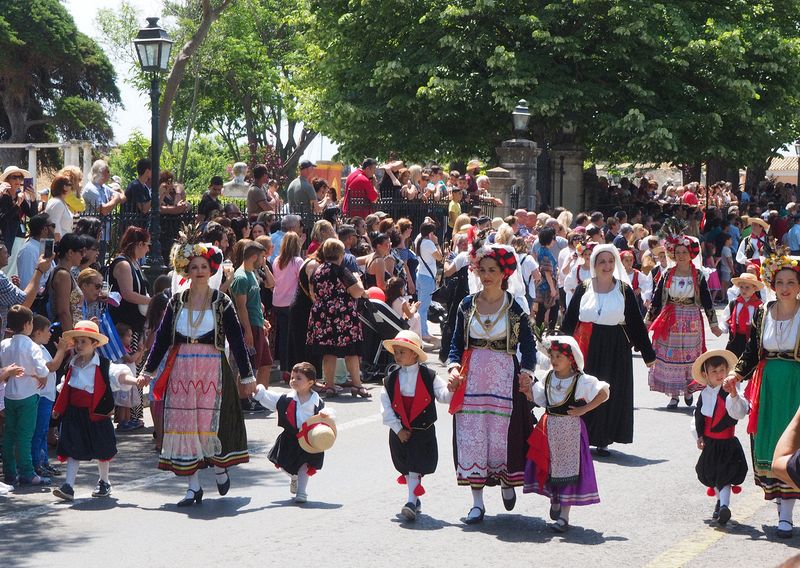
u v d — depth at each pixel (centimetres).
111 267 1310
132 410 1288
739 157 3866
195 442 945
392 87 3806
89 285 1181
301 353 1537
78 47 6456
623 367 1161
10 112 6362
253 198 1944
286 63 6562
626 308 1157
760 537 869
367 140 3922
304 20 4225
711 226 3162
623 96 3731
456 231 2062
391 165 2466
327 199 2253
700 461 921
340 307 1478
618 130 3591
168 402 949
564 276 2027
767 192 4934
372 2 3756
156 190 1686
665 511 945
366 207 2256
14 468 1032
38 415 1051
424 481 1048
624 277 1173
